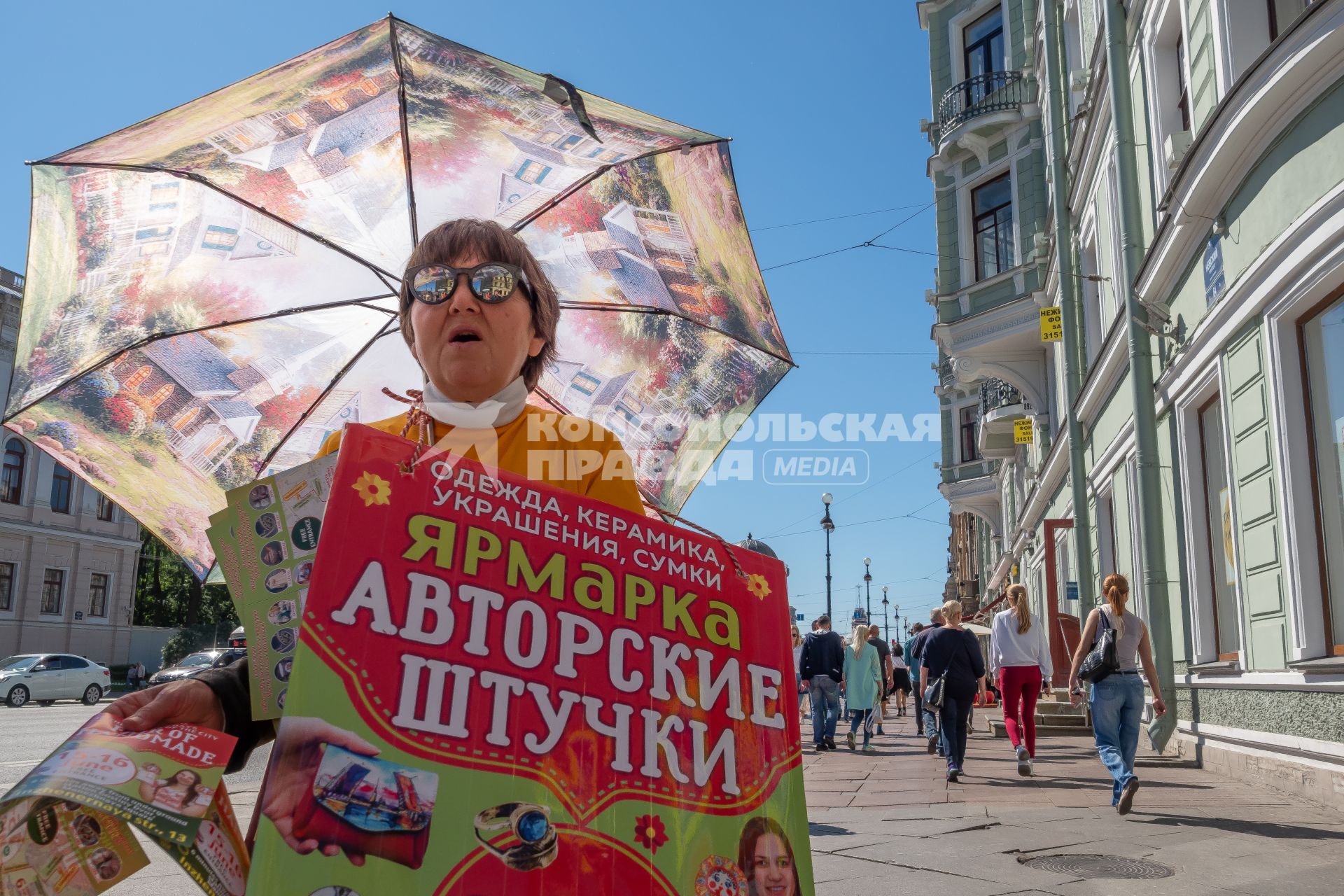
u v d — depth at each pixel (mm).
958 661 8500
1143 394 10461
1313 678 6664
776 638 1771
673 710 1626
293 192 2254
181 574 49875
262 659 1595
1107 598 6730
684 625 1686
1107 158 12781
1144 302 10227
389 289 2352
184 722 1529
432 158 2271
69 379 2102
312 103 2166
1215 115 7527
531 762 1489
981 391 25656
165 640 44906
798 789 1694
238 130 2145
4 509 36938
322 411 2326
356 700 1417
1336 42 6078
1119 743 6578
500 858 1424
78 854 1413
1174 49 10320
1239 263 7906
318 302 2311
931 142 20766
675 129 2438
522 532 1613
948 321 19844
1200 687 9227
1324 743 6543
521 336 1803
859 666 12641
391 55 2146
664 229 2441
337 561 1473
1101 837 5488
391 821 1379
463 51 2115
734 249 2553
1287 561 7031
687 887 1536
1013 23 19031
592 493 1819
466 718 1473
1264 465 7531
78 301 2127
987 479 31594
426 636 1489
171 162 2172
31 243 2090
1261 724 7676
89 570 40750
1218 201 8266
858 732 16281
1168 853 5027
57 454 2072
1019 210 18406
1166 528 10438
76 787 1339
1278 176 7094
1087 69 14484
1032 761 10102
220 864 1404
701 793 1601
